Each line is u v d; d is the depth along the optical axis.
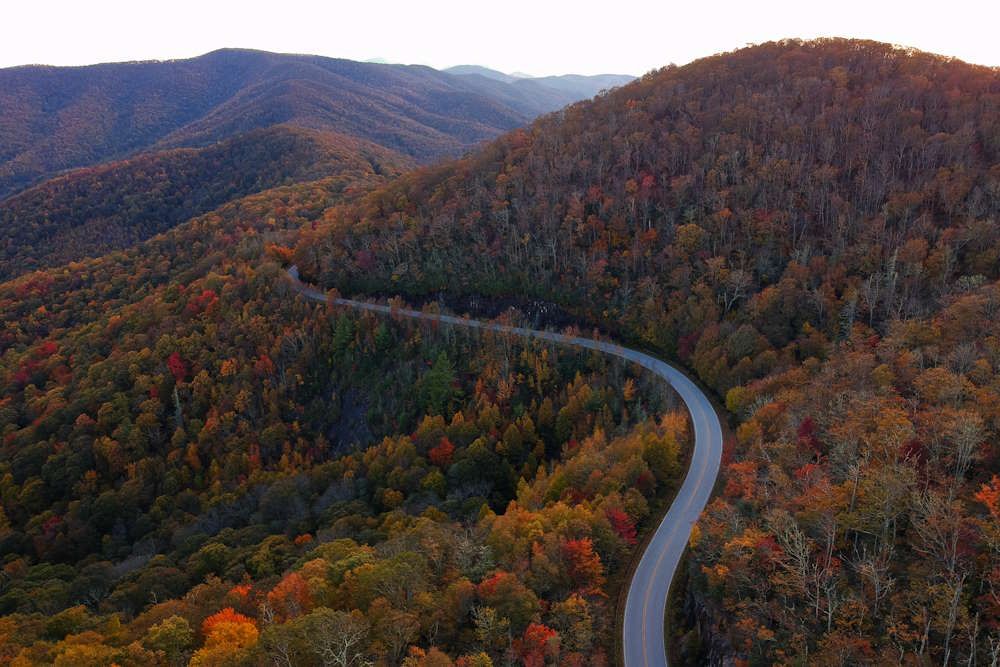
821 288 124.06
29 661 57.91
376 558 68.25
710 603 61.50
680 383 125.62
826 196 148.38
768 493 67.88
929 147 148.75
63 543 117.06
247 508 117.62
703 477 93.50
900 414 67.38
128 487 127.44
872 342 102.69
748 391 105.75
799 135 165.50
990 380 71.94
